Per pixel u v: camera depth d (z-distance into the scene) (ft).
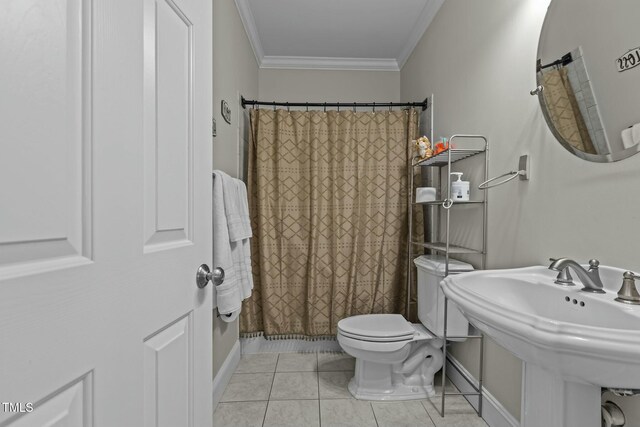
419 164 6.88
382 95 9.59
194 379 2.63
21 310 1.28
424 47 7.82
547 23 3.78
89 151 1.60
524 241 4.29
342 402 5.70
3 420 1.22
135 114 1.93
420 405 5.61
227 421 5.18
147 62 2.06
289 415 5.33
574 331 1.95
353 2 6.94
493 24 4.97
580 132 3.35
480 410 5.26
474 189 5.57
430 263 6.02
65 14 1.47
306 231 7.90
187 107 2.56
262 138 7.72
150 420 2.08
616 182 2.99
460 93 6.03
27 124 1.31
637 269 2.79
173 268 2.32
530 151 4.17
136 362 1.94
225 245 4.91
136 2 1.94
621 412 2.83
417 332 6.05
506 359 4.68
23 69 1.29
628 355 1.80
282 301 7.85
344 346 5.87
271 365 7.15
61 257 1.47
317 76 9.49
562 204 3.65
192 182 2.61
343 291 7.82
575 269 2.89
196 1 2.69
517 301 3.37
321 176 7.88
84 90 1.58
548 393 2.81
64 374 1.46
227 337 6.47
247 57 7.96
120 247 1.80
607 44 3.04
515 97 4.46
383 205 7.89
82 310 1.56
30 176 1.32
